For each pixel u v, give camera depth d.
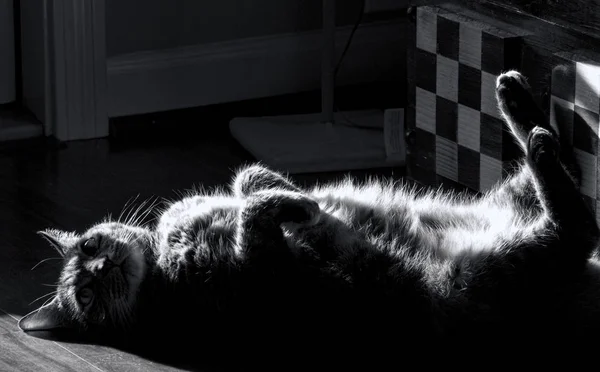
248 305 1.93
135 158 2.66
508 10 2.14
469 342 1.90
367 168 2.61
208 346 1.99
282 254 1.91
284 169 2.59
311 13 2.97
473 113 2.20
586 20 2.01
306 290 1.91
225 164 2.63
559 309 1.89
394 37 3.04
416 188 2.35
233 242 1.94
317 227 1.94
